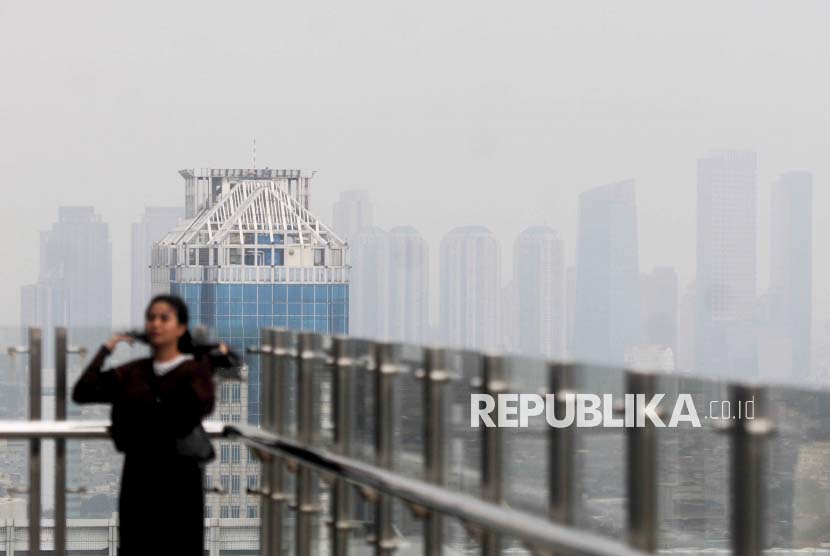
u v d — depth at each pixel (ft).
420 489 26.58
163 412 37.17
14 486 40.47
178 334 37.65
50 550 40.40
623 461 20.01
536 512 22.63
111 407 38.68
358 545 31.94
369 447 31.12
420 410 27.84
